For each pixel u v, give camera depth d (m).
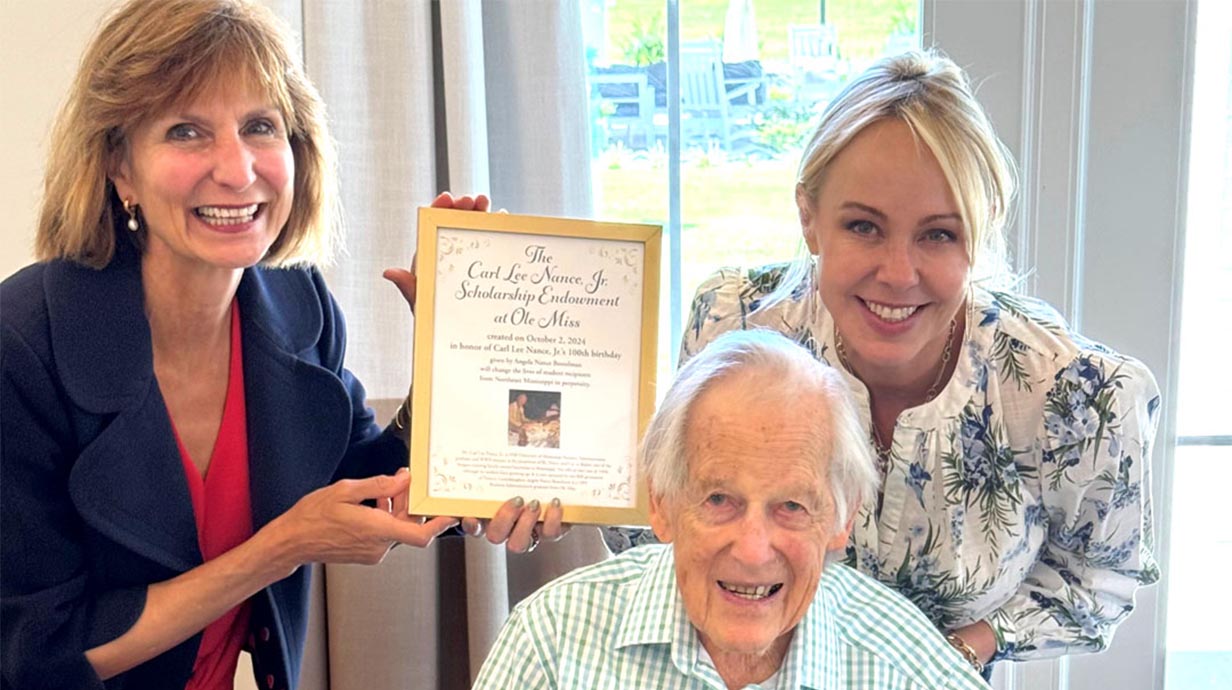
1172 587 2.03
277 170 1.22
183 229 1.19
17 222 1.84
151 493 1.26
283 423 1.36
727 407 1.08
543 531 1.28
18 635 1.19
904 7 1.88
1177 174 1.83
